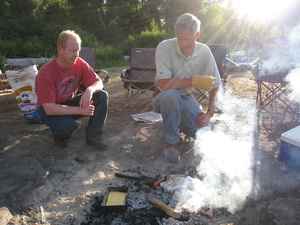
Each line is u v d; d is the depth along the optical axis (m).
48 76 2.55
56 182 2.36
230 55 8.33
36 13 19.30
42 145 3.04
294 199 1.82
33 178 2.39
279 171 2.36
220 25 17.86
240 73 7.73
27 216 1.97
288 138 2.32
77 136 3.30
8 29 15.62
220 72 4.46
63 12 20.69
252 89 5.45
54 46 15.18
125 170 2.54
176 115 2.58
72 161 2.68
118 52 14.18
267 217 1.72
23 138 3.27
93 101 2.84
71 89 2.85
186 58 2.61
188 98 2.82
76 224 1.87
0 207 2.05
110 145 3.03
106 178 2.40
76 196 2.17
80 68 2.85
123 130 3.48
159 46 2.65
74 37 2.47
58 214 1.98
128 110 4.43
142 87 4.44
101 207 1.90
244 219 1.81
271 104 4.26
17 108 4.64
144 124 3.68
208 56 2.66
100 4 21.88
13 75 3.58
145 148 2.93
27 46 13.33
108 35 21.42
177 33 2.35
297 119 3.65
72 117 3.00
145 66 4.92
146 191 2.14
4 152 2.90
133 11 23.86
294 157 2.31
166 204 1.99
